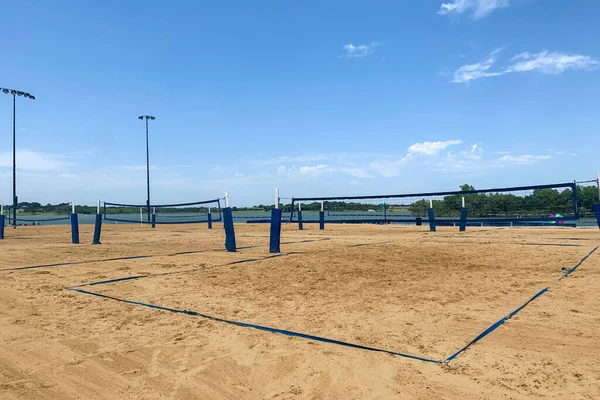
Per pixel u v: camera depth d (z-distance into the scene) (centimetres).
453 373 244
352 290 482
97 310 409
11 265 740
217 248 1012
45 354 290
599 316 351
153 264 729
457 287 484
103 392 234
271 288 504
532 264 645
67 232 1958
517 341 295
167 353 289
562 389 221
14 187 2406
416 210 2062
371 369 254
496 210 1748
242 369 261
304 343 303
